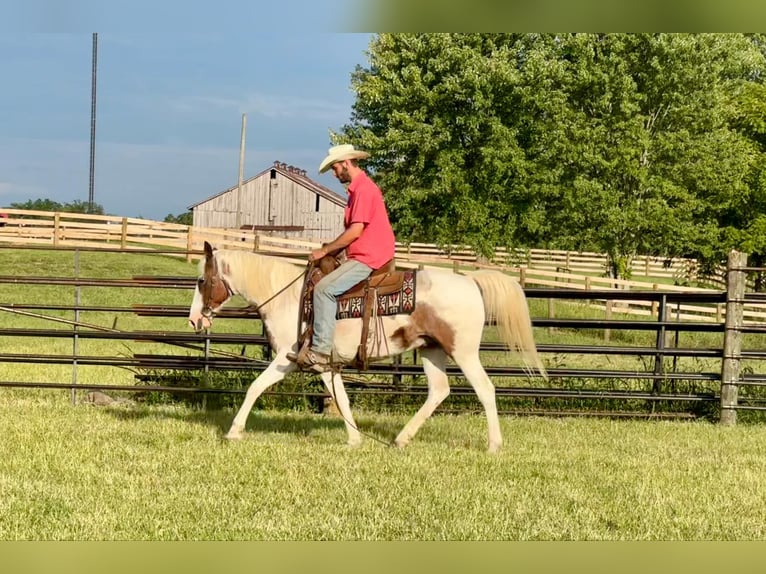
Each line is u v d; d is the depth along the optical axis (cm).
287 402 968
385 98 2927
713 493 619
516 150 2648
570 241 2727
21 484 592
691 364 1376
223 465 660
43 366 1254
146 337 963
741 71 3036
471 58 2758
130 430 785
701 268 2612
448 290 709
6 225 3194
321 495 586
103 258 2912
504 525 528
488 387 723
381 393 964
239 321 1967
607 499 596
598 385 1066
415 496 588
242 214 5209
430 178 2820
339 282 698
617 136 2530
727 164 2427
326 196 5084
